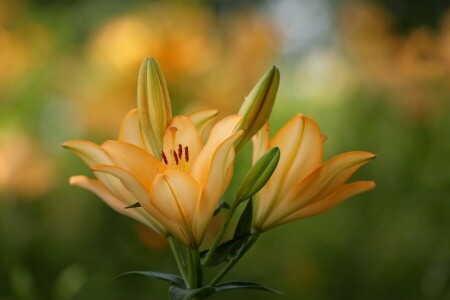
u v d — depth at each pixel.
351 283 2.55
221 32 3.07
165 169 1.15
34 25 3.74
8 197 2.43
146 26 2.47
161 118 1.20
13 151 2.46
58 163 3.06
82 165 3.03
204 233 1.17
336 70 3.84
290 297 2.47
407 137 2.83
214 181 1.14
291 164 1.20
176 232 1.17
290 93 3.99
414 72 2.78
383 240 2.64
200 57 2.39
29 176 2.46
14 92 3.29
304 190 1.20
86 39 4.27
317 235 2.78
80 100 2.96
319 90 3.85
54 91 3.38
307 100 3.83
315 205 1.21
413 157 2.74
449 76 2.73
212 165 1.13
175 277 1.19
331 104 3.68
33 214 2.67
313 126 1.19
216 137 1.14
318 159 1.20
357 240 2.67
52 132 3.29
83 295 2.36
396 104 3.00
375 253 2.62
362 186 1.22
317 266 2.60
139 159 1.14
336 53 4.09
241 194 1.17
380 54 3.19
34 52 3.55
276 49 2.67
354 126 3.16
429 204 2.43
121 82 2.51
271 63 2.62
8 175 2.43
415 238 2.49
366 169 2.88
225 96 2.45
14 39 3.35
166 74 2.36
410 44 2.85
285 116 3.62
